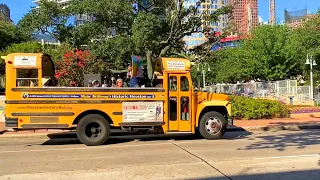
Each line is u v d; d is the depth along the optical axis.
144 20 22.92
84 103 11.65
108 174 7.30
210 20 27.17
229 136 13.75
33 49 34.16
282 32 46.94
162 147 11.04
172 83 12.31
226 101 12.92
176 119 12.28
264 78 49.94
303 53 41.91
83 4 24.19
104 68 22.23
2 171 7.77
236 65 54.66
